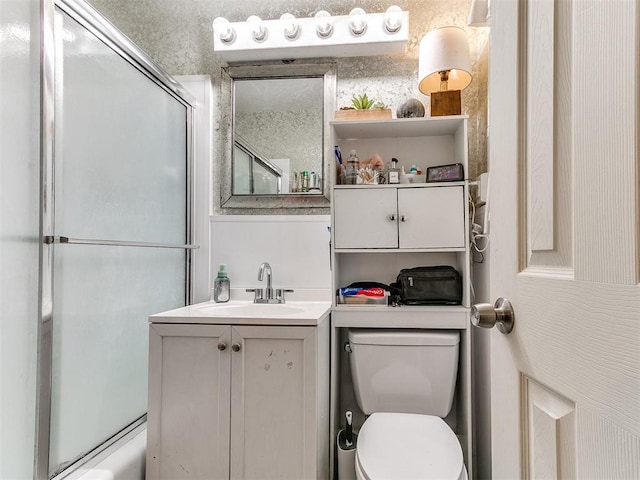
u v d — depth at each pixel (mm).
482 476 1585
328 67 1859
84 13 1146
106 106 1274
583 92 443
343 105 1860
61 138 1069
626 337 373
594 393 413
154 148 1579
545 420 510
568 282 463
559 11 495
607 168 404
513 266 604
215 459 1251
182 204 1819
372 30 1714
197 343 1278
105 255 1272
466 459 1505
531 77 562
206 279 1872
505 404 622
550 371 498
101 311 1250
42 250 984
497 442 650
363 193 1586
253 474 1240
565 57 483
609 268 397
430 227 1555
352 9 1839
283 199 1867
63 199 1083
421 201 1564
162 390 1277
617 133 391
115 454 1229
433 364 1499
